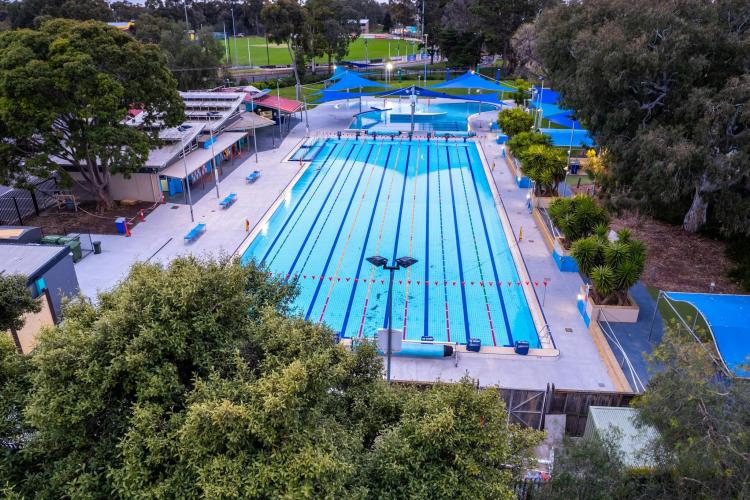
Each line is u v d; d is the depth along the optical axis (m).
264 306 11.37
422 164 38.84
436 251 26.20
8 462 8.19
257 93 48.50
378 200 32.31
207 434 7.30
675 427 9.19
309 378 8.04
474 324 20.67
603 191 26.27
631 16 22.83
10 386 8.83
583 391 14.04
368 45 115.12
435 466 8.50
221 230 27.09
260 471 7.18
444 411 8.73
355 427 9.67
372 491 8.45
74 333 8.33
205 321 8.47
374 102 59.69
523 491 10.72
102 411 8.24
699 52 21.69
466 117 53.28
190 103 40.56
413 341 18.28
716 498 8.71
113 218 28.31
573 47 25.28
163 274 9.32
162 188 31.84
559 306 21.06
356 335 19.88
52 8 63.50
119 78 26.38
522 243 26.31
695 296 16.52
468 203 31.97
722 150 20.61
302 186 34.44
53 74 23.44
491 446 8.64
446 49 73.81
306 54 71.94
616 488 9.27
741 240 24.05
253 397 7.55
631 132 24.17
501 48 73.44
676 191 20.56
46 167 25.89
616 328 19.05
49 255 18.31
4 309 12.52
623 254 18.97
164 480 7.48
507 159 38.56
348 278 23.78
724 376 11.05
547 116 41.72
